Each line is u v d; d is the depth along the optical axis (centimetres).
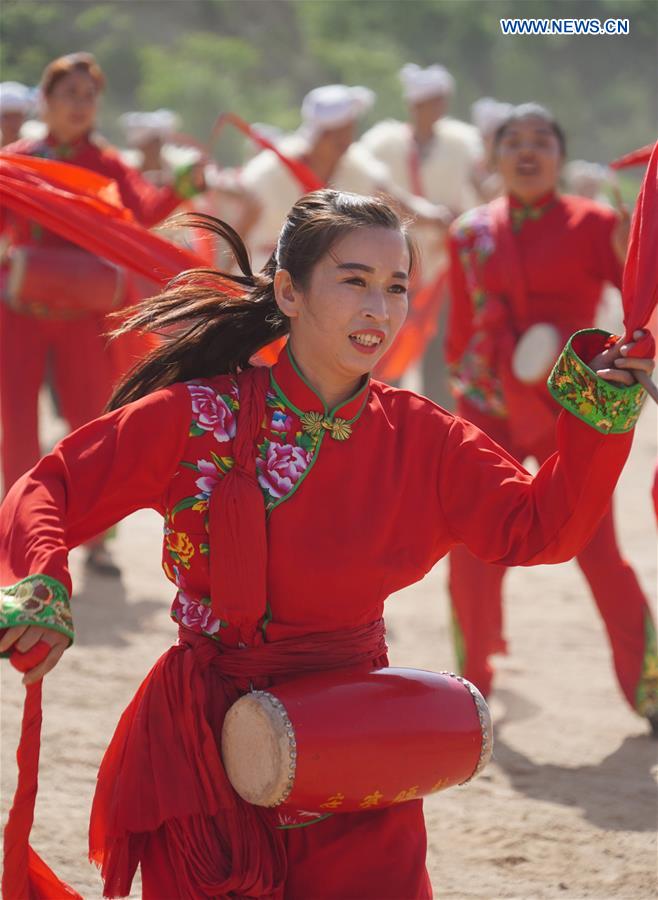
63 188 800
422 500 539
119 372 1270
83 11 6488
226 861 514
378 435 536
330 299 518
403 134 1870
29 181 802
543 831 803
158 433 515
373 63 6738
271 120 6059
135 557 1452
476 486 536
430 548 544
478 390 998
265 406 531
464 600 991
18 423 1273
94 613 1216
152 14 7181
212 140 1111
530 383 955
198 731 519
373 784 513
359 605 531
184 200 1200
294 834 527
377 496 532
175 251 719
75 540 511
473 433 544
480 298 995
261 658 525
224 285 578
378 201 529
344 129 1545
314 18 7219
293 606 525
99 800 543
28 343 1263
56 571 470
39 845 751
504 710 1020
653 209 524
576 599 1360
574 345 508
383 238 520
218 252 725
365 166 1582
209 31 7250
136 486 512
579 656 1170
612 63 7019
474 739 536
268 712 500
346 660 532
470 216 1002
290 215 534
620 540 1600
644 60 6994
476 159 1838
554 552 526
